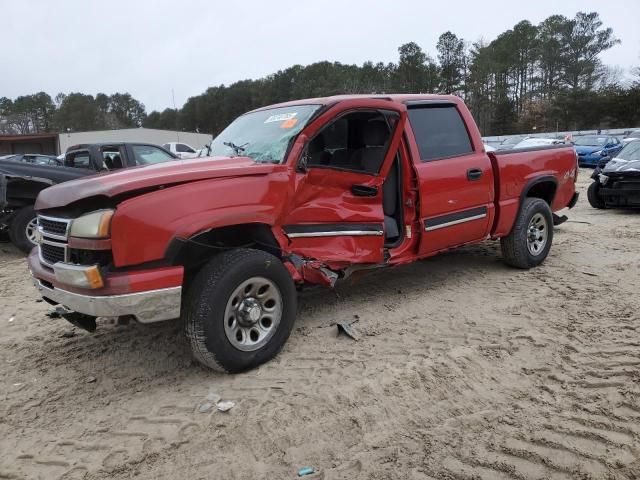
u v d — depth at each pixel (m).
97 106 114.19
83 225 3.40
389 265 4.89
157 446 3.08
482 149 5.70
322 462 2.87
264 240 4.02
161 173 3.64
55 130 107.19
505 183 5.80
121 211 3.33
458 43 74.44
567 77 81.12
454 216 5.30
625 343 4.11
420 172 4.96
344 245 4.46
